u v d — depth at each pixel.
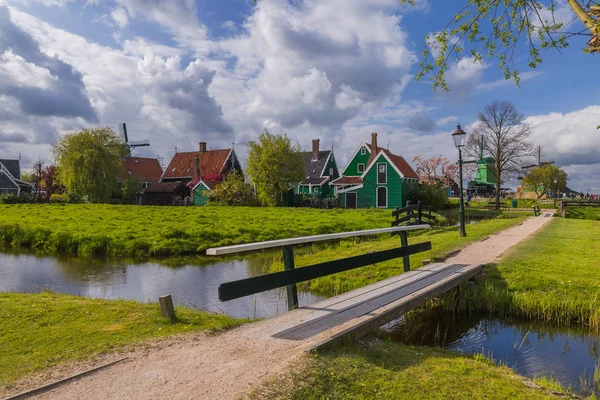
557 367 5.42
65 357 4.03
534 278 8.62
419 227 8.80
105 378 3.50
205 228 20.33
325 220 25.05
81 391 3.26
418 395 3.48
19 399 3.13
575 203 41.53
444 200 44.88
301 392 3.28
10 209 32.66
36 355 4.09
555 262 9.92
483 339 6.52
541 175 67.50
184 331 4.82
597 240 13.98
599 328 6.91
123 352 4.13
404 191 43.28
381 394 3.45
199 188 54.09
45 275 12.29
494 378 3.97
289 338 4.45
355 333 4.59
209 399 3.08
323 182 53.06
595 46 4.30
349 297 6.27
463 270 8.63
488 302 7.85
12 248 17.53
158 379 3.46
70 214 28.23
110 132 48.09
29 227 19.78
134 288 10.66
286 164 43.62
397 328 6.93
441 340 6.45
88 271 12.90
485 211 39.75
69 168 45.56
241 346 4.23
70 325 5.11
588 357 5.76
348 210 36.00
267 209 36.53
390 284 7.23
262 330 4.75
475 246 12.88
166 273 12.57
